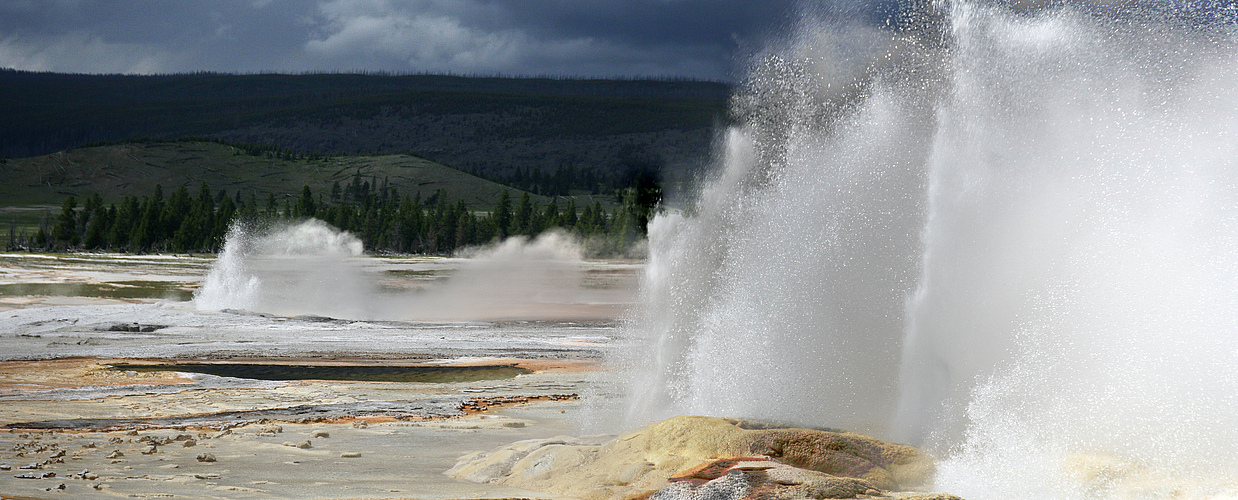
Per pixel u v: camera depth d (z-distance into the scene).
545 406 17.16
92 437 12.95
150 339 29.27
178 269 83.25
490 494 8.96
